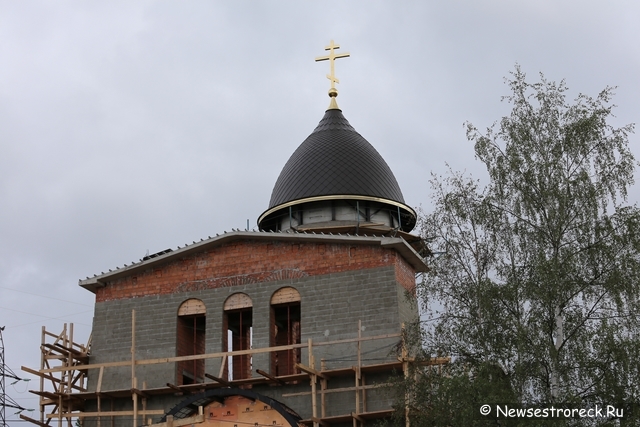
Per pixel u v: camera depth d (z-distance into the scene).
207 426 38.50
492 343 32.47
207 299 42.41
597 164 34.44
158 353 42.09
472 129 36.19
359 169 48.00
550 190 33.88
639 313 31.48
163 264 43.66
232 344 47.41
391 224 48.44
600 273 32.59
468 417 30.00
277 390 40.16
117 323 43.19
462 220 35.34
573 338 31.92
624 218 32.97
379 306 39.94
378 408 38.53
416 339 35.16
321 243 41.75
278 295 41.69
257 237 42.34
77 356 42.72
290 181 48.41
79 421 42.06
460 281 34.69
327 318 40.44
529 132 35.38
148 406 41.44
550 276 32.03
